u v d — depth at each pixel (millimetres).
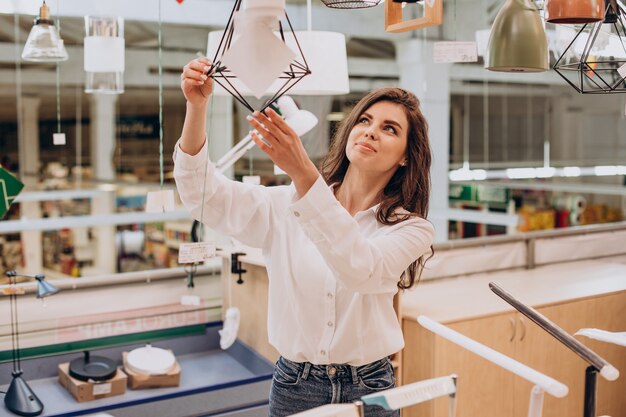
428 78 6145
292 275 1742
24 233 5109
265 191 1823
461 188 6445
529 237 4137
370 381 1754
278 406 1814
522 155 6801
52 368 2740
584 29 2021
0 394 2555
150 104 5438
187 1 4895
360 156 1692
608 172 6891
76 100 5316
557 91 6863
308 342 1734
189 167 1637
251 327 2982
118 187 5555
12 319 2643
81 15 4297
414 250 1663
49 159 5312
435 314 3119
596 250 4473
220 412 2646
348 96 5535
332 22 5754
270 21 1230
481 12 5828
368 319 1715
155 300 3010
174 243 5355
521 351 3287
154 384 2635
